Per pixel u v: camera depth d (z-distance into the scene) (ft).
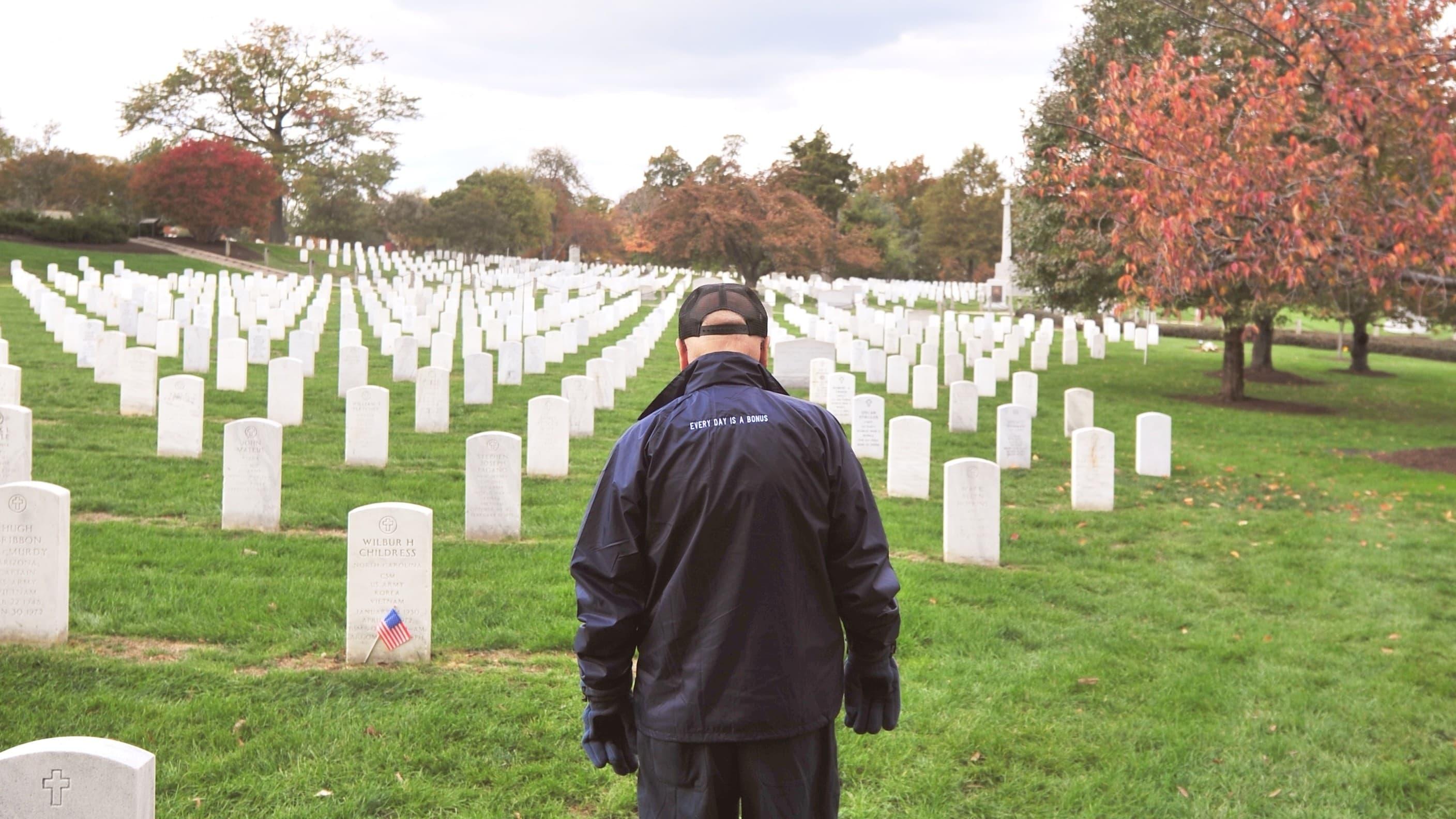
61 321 78.74
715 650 9.88
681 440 10.18
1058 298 88.02
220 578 28.37
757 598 9.91
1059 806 18.15
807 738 10.09
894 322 110.93
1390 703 23.44
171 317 92.27
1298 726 22.03
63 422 49.52
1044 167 81.15
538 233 282.56
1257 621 29.89
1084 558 36.58
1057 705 22.65
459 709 20.84
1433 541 40.47
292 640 24.30
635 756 10.93
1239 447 64.34
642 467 10.27
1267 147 41.39
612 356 71.15
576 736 19.84
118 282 113.91
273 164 241.14
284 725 19.71
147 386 52.29
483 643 24.80
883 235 254.27
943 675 24.08
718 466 10.01
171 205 198.39
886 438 61.41
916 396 69.21
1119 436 64.90
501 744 19.49
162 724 19.43
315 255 222.89
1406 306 67.31
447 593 28.35
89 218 194.29
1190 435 68.23
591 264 302.25
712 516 9.92
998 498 34.32
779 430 10.21
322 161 257.96
